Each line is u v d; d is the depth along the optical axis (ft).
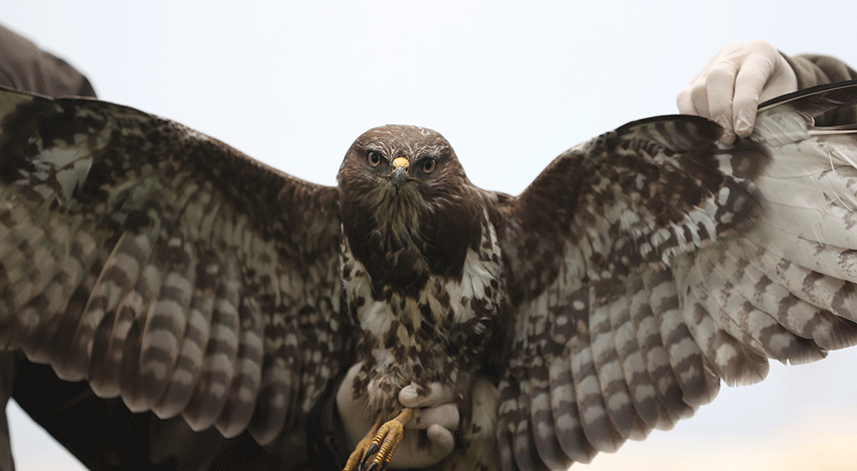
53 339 14.70
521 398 16.65
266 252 17.15
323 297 17.47
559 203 16.22
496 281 16.58
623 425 15.56
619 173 15.29
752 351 14.39
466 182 16.92
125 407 16.17
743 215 14.32
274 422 16.61
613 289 16.17
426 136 16.65
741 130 13.57
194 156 15.72
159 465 16.10
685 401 15.03
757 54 14.85
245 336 16.80
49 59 18.48
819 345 13.69
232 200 16.55
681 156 14.56
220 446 16.57
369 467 14.30
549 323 16.79
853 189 13.19
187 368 15.88
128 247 15.80
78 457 15.83
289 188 16.75
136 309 15.69
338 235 17.22
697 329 15.07
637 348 15.72
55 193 14.96
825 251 13.58
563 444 16.05
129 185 15.65
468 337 16.28
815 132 13.38
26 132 14.34
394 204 16.05
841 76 16.72
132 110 14.61
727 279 14.78
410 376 16.06
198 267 16.53
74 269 15.21
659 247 15.46
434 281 16.21
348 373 16.48
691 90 15.28
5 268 14.51
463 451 16.40
